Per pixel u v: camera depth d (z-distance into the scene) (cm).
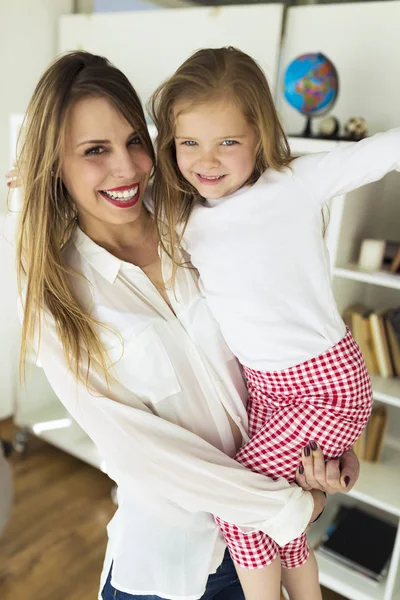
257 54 224
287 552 107
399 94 199
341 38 207
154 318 98
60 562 206
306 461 98
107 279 99
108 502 241
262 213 101
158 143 104
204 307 104
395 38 195
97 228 101
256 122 97
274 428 102
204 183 101
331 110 209
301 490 98
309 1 236
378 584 193
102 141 89
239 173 99
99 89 88
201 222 106
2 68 267
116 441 96
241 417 108
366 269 184
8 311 261
